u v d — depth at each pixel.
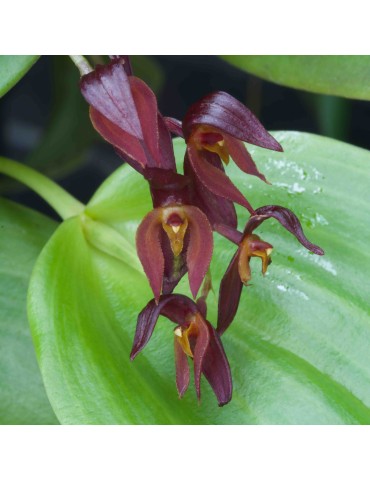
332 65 0.34
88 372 0.28
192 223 0.27
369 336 0.30
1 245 0.33
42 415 0.32
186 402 0.29
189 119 0.27
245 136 0.27
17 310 0.33
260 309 0.30
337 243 0.30
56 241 0.30
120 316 0.30
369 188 0.30
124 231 0.31
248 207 0.27
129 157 0.27
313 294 0.30
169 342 0.30
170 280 0.28
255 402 0.29
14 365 0.32
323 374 0.29
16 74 0.30
